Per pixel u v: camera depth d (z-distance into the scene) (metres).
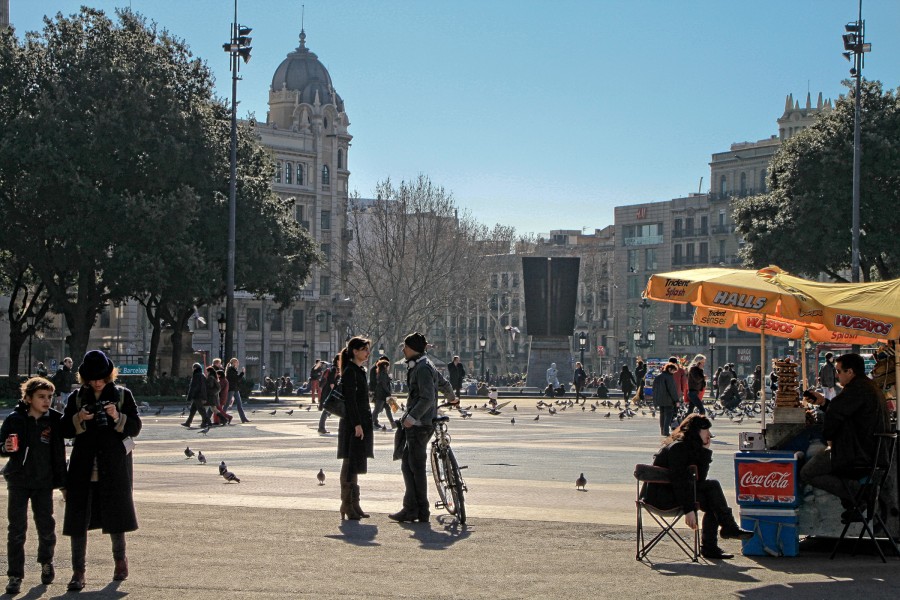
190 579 10.95
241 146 64.31
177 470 21.30
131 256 55.47
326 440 29.95
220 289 61.56
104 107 55.81
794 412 13.41
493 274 164.50
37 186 54.19
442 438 14.84
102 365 10.80
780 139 129.75
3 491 17.53
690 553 12.83
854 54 53.47
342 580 10.95
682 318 135.62
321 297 122.44
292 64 127.31
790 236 64.12
